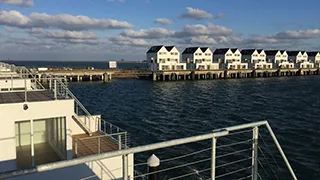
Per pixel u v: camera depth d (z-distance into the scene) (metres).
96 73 87.50
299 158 21.81
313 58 137.88
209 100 53.75
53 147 13.62
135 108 44.84
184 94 62.28
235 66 112.12
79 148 14.49
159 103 49.94
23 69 26.16
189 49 109.75
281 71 118.56
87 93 61.72
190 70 96.62
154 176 4.62
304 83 89.44
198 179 18.27
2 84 18.50
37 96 14.18
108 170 12.83
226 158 21.61
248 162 20.75
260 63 119.44
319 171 19.44
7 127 11.36
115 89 69.81
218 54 114.12
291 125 33.09
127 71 93.31
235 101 52.59
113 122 34.62
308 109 44.00
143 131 30.55
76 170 12.04
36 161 12.72
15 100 12.67
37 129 13.88
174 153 22.75
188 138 3.97
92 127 17.75
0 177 2.87
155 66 99.31
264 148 24.09
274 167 19.98
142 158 21.69
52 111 12.24
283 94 62.78
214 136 4.23
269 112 41.78
